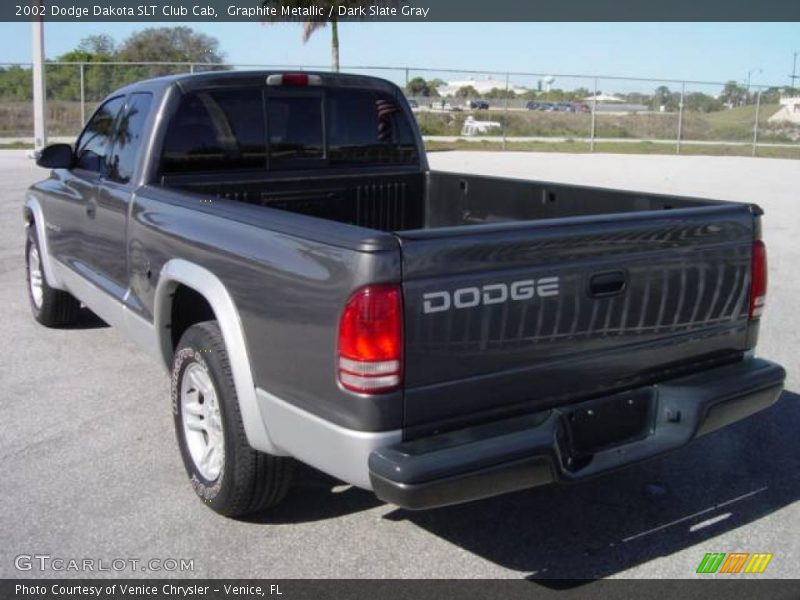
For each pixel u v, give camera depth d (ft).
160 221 14.38
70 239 19.58
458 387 10.52
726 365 13.08
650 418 12.26
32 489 14.16
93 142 18.71
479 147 91.76
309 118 17.63
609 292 11.49
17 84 85.61
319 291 10.50
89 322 23.80
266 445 11.93
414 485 9.81
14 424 16.80
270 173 17.25
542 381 11.17
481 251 10.43
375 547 12.63
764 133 103.91
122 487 14.29
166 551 12.42
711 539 12.99
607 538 13.01
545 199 16.80
